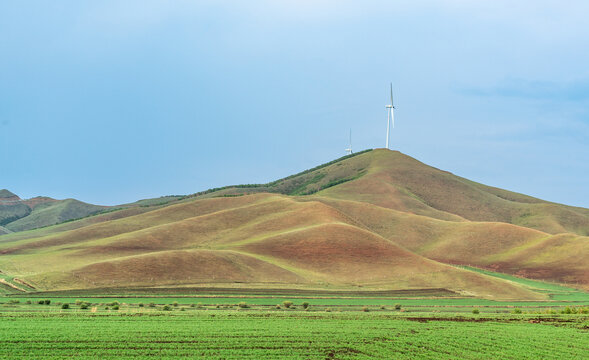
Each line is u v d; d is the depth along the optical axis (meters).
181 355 45.44
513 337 57.03
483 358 47.00
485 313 84.88
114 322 60.22
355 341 53.03
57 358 43.12
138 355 44.78
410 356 47.09
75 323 58.66
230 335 53.97
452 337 56.41
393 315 75.44
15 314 64.44
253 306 88.56
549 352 49.66
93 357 43.69
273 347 49.50
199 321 62.78
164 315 67.69
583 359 47.16
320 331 57.91
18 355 43.69
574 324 68.50
